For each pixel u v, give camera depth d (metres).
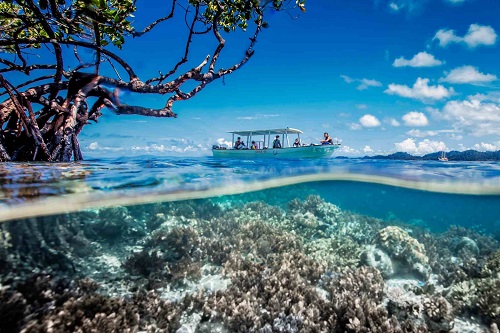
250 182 12.16
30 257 6.27
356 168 12.22
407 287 6.44
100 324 4.28
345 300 5.26
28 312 4.54
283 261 6.86
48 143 8.93
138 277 6.18
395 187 14.89
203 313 5.12
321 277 6.60
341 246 8.35
